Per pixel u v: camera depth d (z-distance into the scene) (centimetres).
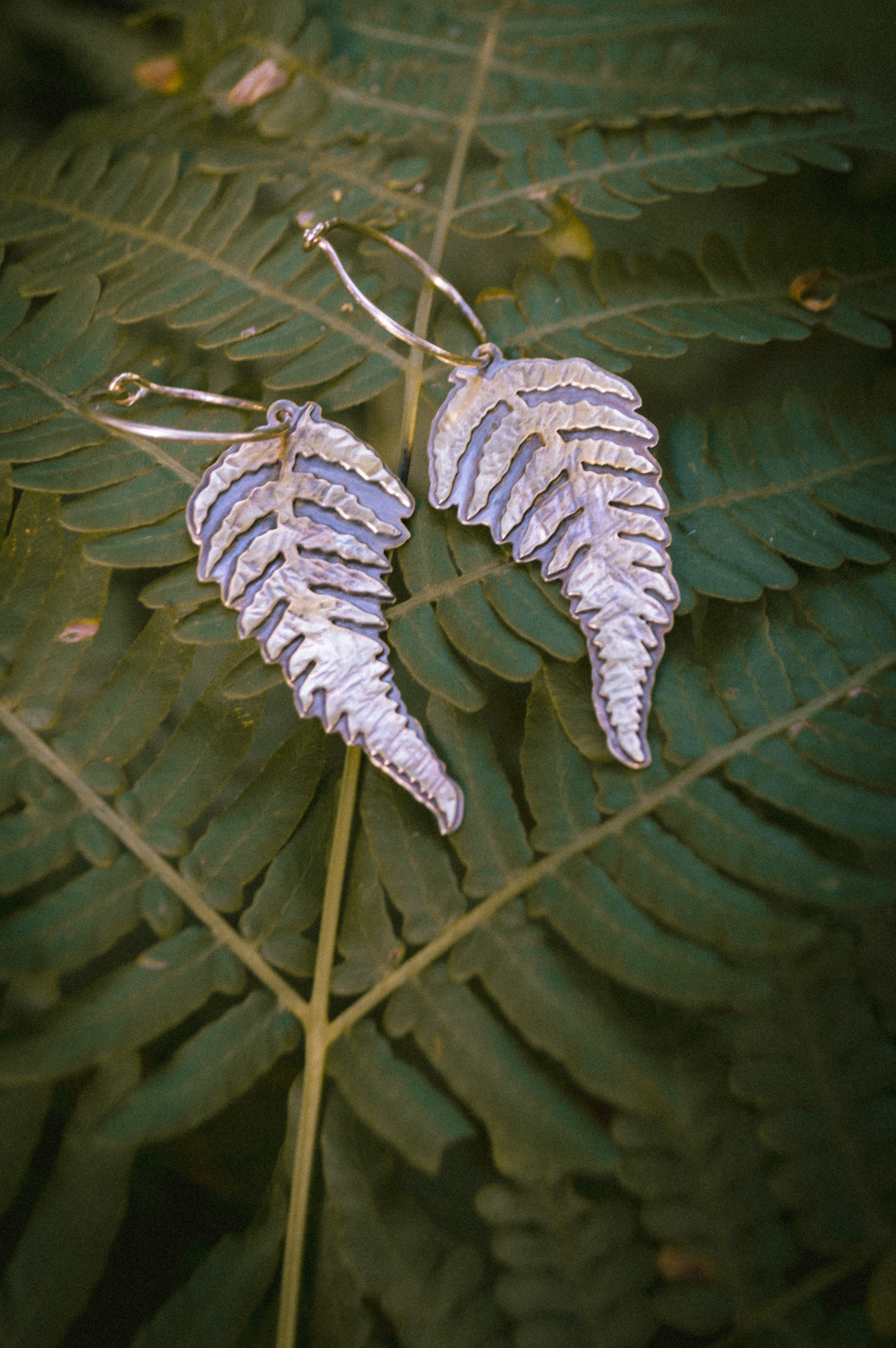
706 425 21
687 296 21
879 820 18
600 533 19
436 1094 18
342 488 20
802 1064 18
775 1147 18
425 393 21
